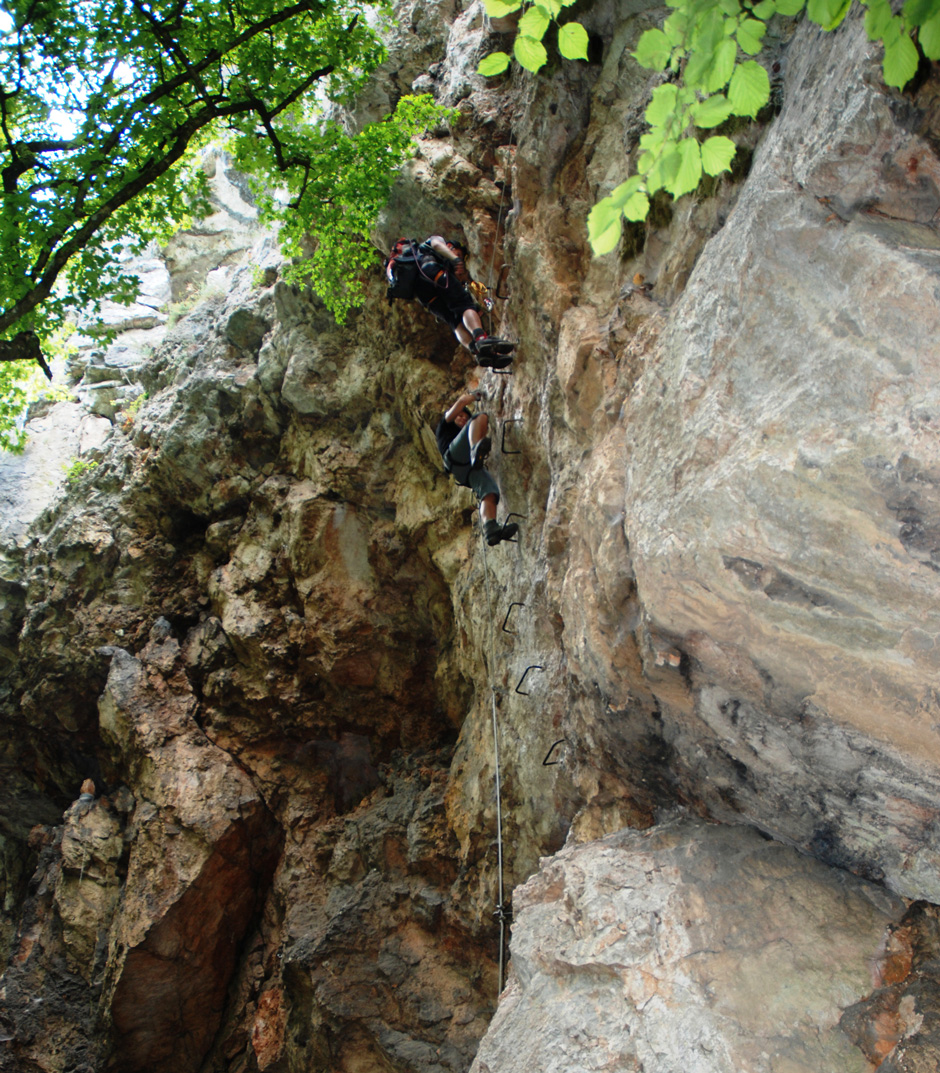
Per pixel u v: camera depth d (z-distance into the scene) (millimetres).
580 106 7500
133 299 9820
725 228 4238
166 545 15109
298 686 13219
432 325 10844
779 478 3416
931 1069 3379
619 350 5988
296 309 12734
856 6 3621
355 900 11297
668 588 3953
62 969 13516
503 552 8867
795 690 3832
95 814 14320
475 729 10391
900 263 3143
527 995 4590
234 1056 12430
